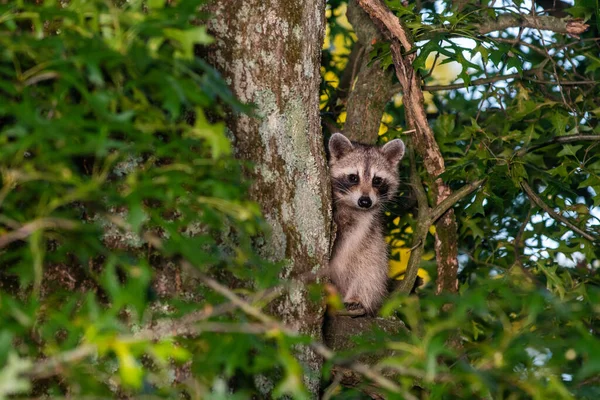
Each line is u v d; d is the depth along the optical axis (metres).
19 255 4.94
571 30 10.62
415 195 11.17
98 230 5.00
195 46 6.48
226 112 6.56
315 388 6.97
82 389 4.11
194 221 6.08
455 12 9.55
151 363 5.82
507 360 4.97
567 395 4.58
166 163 5.95
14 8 4.63
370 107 11.48
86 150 4.21
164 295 5.95
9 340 3.81
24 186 4.86
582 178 11.37
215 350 4.36
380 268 11.20
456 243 10.25
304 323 6.85
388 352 8.12
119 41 4.40
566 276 9.78
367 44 11.11
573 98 11.44
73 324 4.12
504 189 10.95
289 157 6.87
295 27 6.87
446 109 12.64
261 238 6.65
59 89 4.51
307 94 7.02
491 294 8.01
